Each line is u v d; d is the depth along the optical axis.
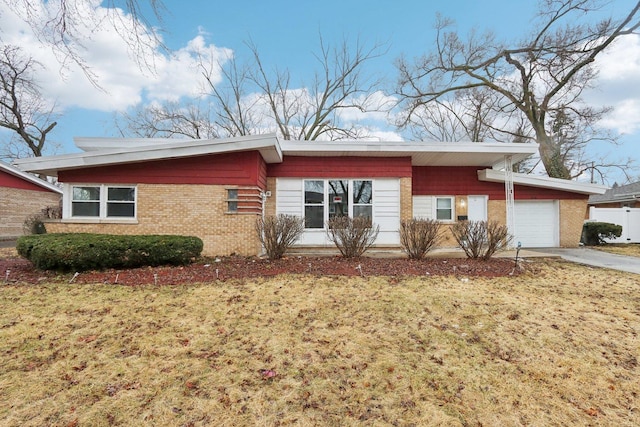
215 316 4.60
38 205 18.94
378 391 2.89
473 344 3.82
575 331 4.21
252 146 9.30
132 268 7.34
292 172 11.30
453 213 12.86
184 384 2.95
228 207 9.65
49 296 5.39
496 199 12.93
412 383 3.02
